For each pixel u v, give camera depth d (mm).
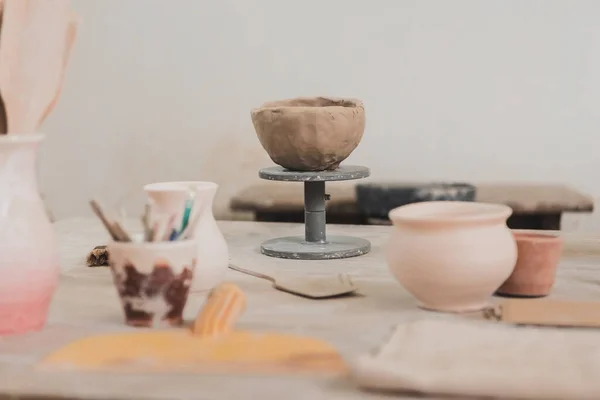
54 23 882
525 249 934
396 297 959
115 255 826
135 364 709
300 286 995
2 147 797
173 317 838
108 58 1972
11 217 803
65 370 699
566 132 1818
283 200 1914
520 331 755
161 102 1969
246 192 1948
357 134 1248
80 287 1032
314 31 1879
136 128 1989
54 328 834
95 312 901
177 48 1943
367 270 1120
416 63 1847
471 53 1824
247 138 1942
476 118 1845
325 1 1863
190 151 1975
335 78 1887
